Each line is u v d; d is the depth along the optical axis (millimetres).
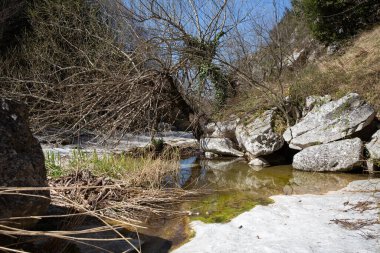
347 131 6496
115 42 9984
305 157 6621
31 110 8367
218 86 9703
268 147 7461
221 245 3018
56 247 2951
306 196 4598
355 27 12586
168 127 10695
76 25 10945
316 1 12312
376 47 9242
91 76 9539
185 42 9117
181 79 9414
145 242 3244
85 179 4934
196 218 3951
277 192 5039
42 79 9641
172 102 9523
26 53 10578
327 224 3377
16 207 2516
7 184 2512
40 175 2850
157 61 8773
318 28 12695
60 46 11312
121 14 9219
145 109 8758
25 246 2863
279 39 9109
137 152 8430
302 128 7105
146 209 4348
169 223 3855
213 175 6617
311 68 10078
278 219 3652
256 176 6355
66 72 10398
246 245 2982
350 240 2918
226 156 8891
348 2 12297
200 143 9516
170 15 9219
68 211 3857
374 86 7656
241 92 9781
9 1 12500
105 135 8570
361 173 6090
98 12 11102
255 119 8242
